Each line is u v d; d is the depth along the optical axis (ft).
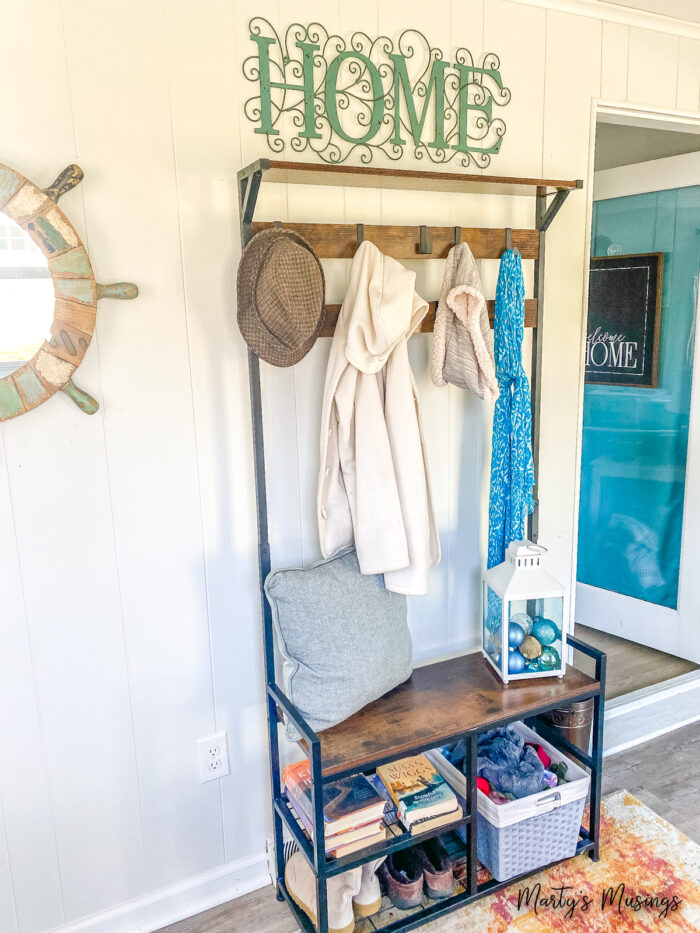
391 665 5.84
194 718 5.97
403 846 5.45
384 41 5.81
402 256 5.82
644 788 7.50
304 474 6.10
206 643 5.92
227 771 6.18
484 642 6.71
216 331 5.55
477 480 7.04
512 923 5.86
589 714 6.96
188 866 6.16
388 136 6.00
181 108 5.16
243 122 5.39
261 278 4.93
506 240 6.26
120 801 5.78
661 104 7.31
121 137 5.00
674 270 9.30
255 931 5.94
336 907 5.57
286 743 6.47
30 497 5.09
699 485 9.28
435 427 6.69
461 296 5.79
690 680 9.24
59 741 5.47
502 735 6.61
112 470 5.34
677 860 6.48
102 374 5.20
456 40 6.11
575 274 7.14
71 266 4.83
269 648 5.84
